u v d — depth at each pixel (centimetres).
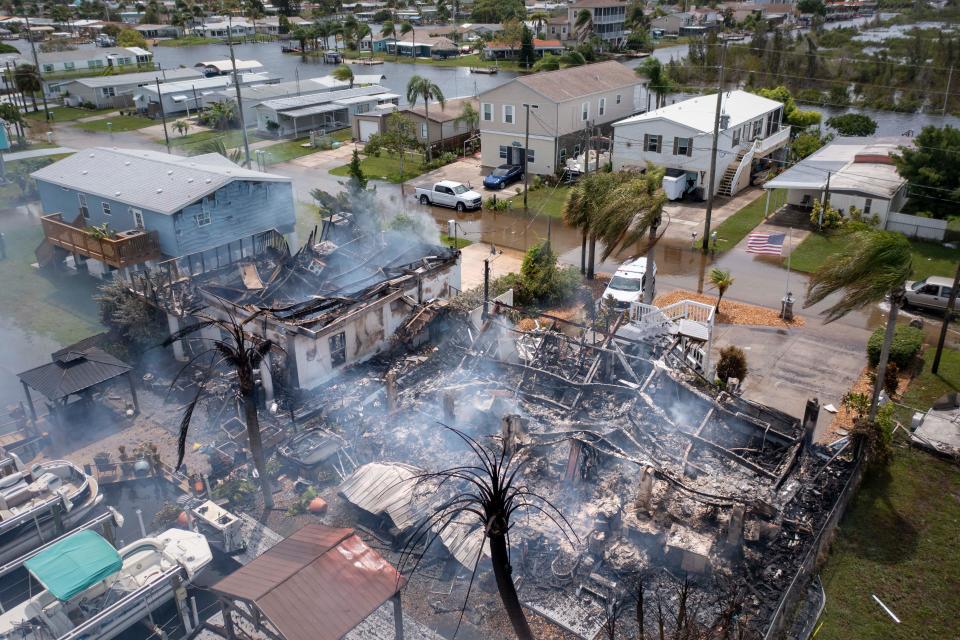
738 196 4500
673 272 3391
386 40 12125
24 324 2845
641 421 1966
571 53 8544
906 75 7888
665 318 2488
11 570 1493
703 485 1744
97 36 13488
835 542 1670
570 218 3178
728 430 1950
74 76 9275
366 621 1471
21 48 12075
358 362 2428
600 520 1650
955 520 1756
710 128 4275
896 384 2311
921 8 13550
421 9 17638
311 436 2030
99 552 1386
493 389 2148
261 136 6269
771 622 1316
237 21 14975
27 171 4662
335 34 12494
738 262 3488
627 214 2673
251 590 1268
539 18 13088
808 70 8338
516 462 1830
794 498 1712
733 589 1488
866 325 2811
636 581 1522
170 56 12112
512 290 2889
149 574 1449
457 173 5100
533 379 2180
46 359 2573
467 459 1895
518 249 3697
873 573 1598
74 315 2928
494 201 4356
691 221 4075
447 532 1611
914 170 3825
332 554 1363
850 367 2480
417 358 2453
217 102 6800
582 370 2202
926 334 2706
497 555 960
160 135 6359
